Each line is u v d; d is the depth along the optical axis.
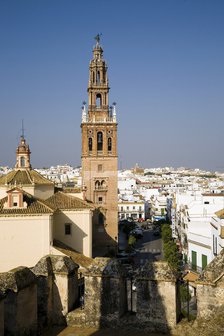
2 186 59.56
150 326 14.96
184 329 14.48
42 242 46.62
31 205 48.03
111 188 88.94
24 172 63.12
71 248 52.03
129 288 17.56
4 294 13.67
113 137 89.19
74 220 54.06
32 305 15.12
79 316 15.91
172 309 14.70
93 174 88.75
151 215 173.38
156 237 123.75
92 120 89.12
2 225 46.19
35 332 15.17
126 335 14.91
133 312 15.85
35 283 15.34
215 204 83.44
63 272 16.20
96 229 87.88
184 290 18.31
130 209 169.38
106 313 15.54
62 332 15.47
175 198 116.69
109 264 15.80
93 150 88.75
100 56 91.31
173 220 116.62
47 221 46.66
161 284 14.88
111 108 90.06
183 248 80.81
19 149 67.62
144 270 15.26
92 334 15.16
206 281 14.31
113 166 89.19
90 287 15.79
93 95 89.69
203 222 65.62
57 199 56.25
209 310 14.25
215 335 13.77
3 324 13.56
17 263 46.34
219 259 14.65
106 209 88.38
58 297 16.22
